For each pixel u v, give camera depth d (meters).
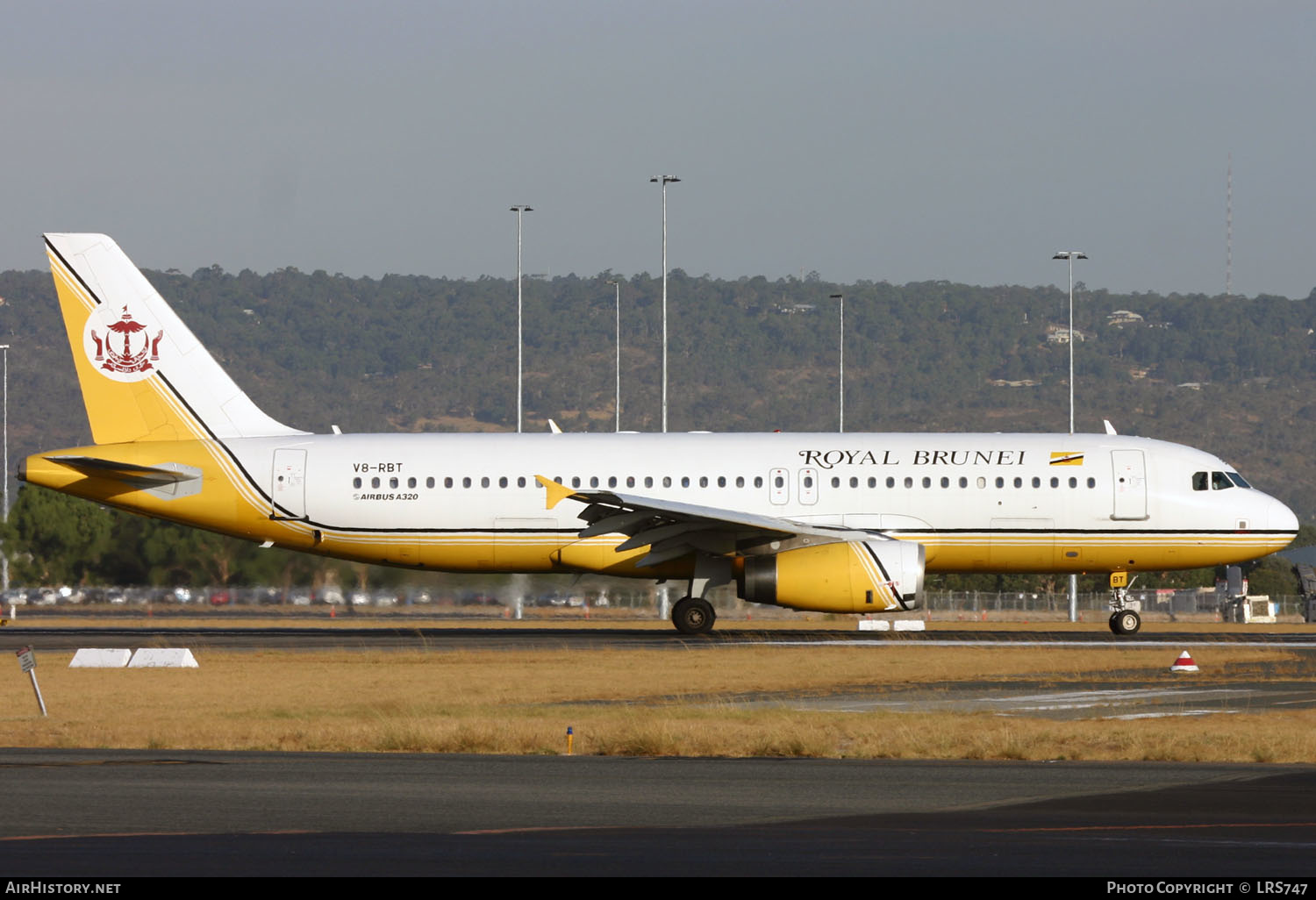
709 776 59.56
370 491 142.12
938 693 93.12
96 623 194.25
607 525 136.12
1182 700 89.62
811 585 133.75
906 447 141.88
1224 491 141.50
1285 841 46.22
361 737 71.75
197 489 142.50
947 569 143.12
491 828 48.12
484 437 145.25
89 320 144.00
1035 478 140.38
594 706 86.06
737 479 140.75
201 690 96.81
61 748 69.50
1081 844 45.75
